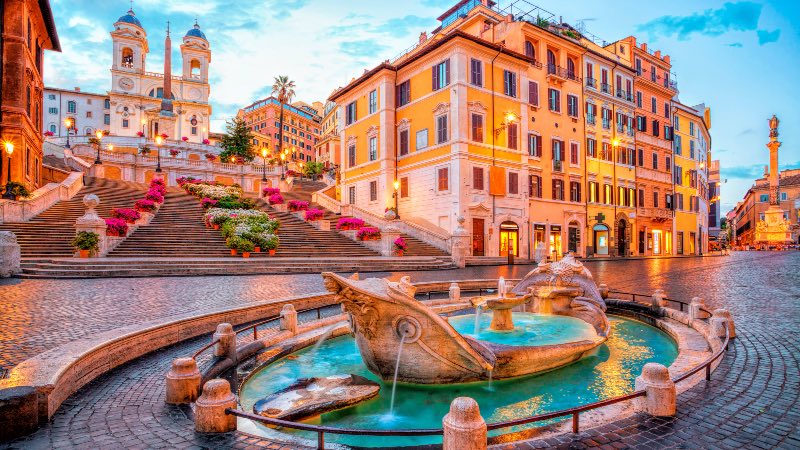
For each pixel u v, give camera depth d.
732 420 4.01
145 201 23.28
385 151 33.78
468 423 3.24
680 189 48.84
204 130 78.50
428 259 22.84
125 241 19.19
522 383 5.95
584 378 6.16
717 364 5.77
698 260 32.47
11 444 3.72
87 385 5.29
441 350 5.55
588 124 37.91
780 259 31.34
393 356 5.65
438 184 30.33
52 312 8.58
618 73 41.16
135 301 10.05
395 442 4.38
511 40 33.47
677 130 49.19
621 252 40.69
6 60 24.83
